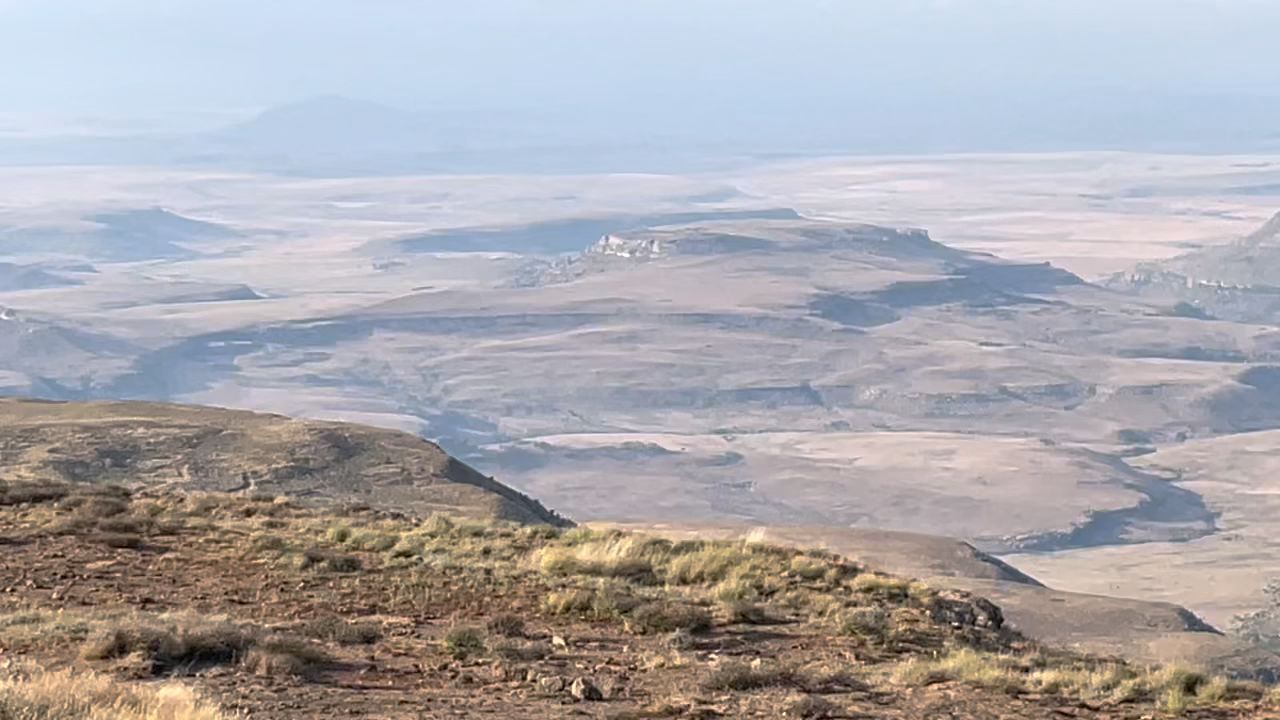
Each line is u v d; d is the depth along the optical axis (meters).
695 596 50.88
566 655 41.09
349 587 49.62
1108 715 37.47
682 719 34.12
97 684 29.91
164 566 52.44
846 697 37.59
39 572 50.38
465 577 51.91
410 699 34.84
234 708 32.59
